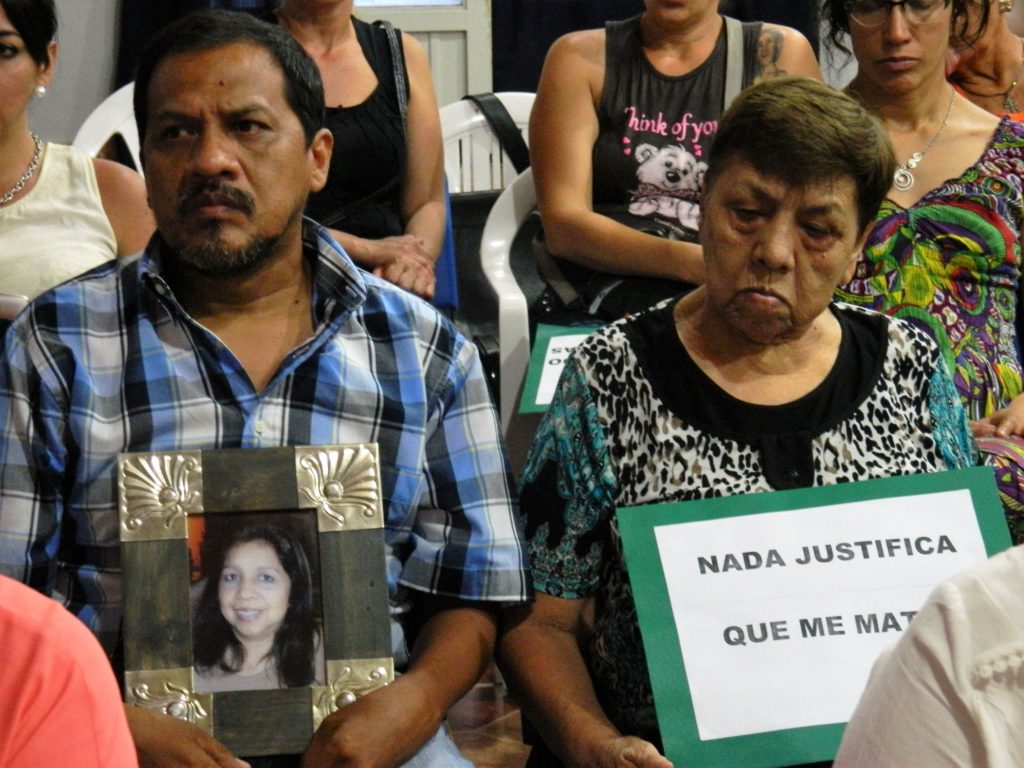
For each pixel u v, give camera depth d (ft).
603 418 6.54
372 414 6.40
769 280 6.23
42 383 6.14
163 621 5.89
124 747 3.53
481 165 14.34
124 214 9.93
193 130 6.15
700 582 6.15
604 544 6.61
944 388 6.76
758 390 6.52
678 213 10.91
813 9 15.70
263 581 5.97
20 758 3.34
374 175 11.38
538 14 17.75
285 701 5.88
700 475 6.44
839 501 6.29
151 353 6.23
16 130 9.57
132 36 15.98
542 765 6.79
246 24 6.31
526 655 6.51
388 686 5.96
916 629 3.83
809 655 6.06
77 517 6.15
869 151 6.18
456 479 6.61
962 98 10.17
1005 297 9.77
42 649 3.39
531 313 10.86
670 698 5.99
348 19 11.57
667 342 6.61
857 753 3.89
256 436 6.21
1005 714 3.72
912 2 9.68
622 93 10.94
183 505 5.98
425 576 6.52
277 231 6.25
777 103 6.17
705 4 10.84
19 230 9.53
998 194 9.76
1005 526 6.28
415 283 10.85
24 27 9.23
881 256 9.58
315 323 6.52
